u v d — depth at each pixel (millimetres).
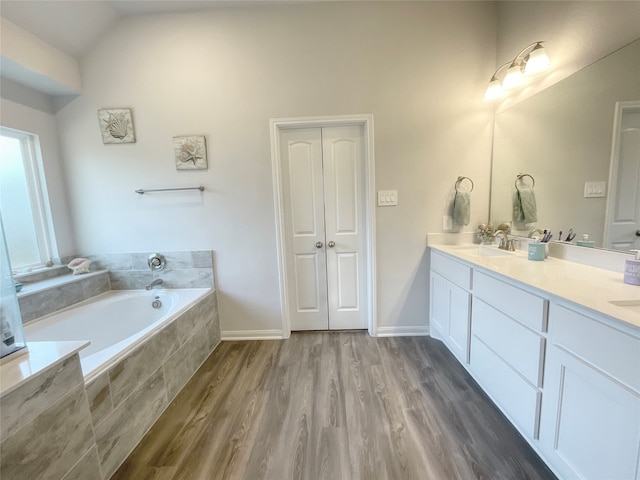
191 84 2203
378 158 2230
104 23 2107
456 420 1451
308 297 2504
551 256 1707
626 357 799
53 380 942
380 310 2404
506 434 1357
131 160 2291
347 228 2420
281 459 1260
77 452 1026
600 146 1393
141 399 1436
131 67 2195
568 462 1017
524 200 1913
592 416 913
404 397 1634
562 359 1024
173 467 1245
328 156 2336
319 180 2367
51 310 1958
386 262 2348
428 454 1256
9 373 867
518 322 1264
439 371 1887
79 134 2268
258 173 2275
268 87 2186
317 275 2480
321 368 1961
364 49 2129
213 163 2279
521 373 1249
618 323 811
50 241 2250
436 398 1619
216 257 2389
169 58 2182
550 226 1723
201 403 1659
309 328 2525
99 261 2410
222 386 1812
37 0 1729
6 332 957
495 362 1446
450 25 2100
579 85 1490
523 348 1229
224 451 1316
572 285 1141
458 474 1159
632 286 1118
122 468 1254
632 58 1234
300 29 2123
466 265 1718
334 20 2107
